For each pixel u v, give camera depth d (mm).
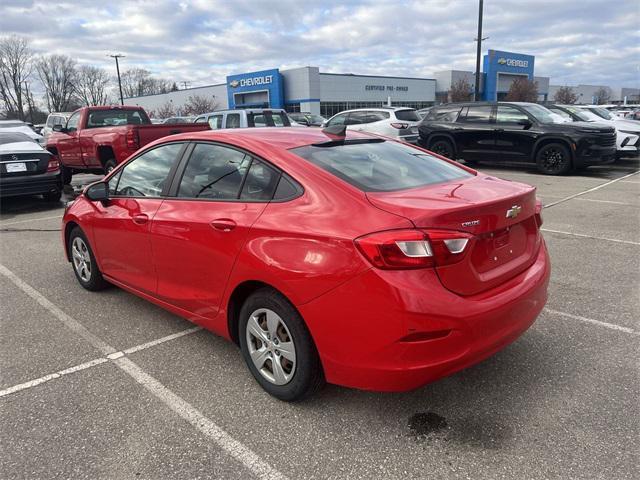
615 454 2463
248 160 3195
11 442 2699
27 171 9375
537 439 2598
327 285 2535
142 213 3783
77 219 4672
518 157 12867
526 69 64000
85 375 3379
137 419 2875
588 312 4148
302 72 53938
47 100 86812
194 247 3291
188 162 3615
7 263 6051
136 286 4094
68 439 2713
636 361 3338
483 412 2844
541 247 3250
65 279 5395
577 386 3064
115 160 10266
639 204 8633
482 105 13438
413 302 2354
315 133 3594
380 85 61094
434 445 2584
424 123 14492
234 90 60562
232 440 2674
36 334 4035
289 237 2713
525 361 3379
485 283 2641
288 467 2465
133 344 3824
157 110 76562
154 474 2441
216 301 3256
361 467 2447
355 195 2693
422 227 2412
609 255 5734
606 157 12109
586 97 87312
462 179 3314
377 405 2939
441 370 2451
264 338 2990
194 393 3127
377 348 2449
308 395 2898
